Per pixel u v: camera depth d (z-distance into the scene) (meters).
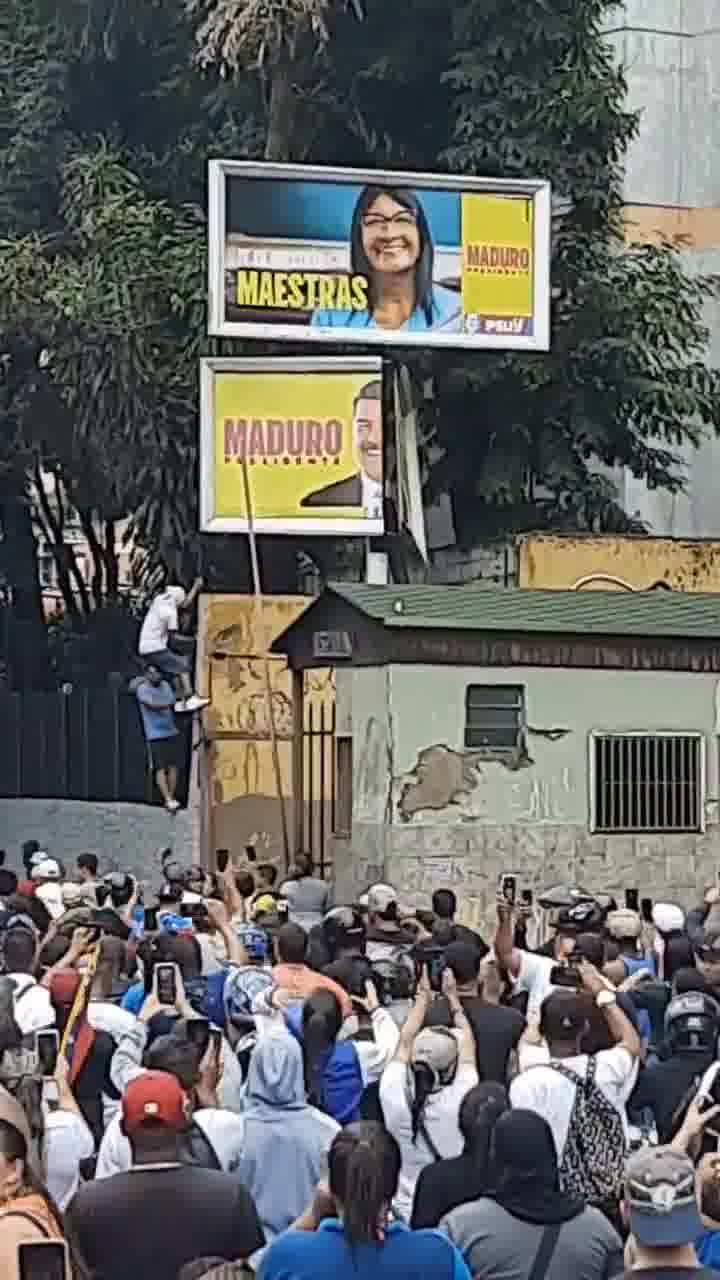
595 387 31.30
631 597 23.52
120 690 29.64
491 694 21.98
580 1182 8.45
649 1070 9.74
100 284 28.92
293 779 24.48
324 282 27.67
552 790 22.12
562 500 31.64
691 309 32.09
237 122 30.92
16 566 38.09
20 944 11.76
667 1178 6.18
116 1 31.39
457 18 30.62
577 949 12.22
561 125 30.61
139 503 30.69
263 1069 8.90
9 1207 6.50
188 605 29.12
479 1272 6.93
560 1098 8.70
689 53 36.06
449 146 31.06
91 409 29.56
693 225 35.94
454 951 10.63
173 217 29.62
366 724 22.22
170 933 12.40
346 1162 6.59
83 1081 10.23
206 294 28.41
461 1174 8.09
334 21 30.59
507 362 30.28
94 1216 7.14
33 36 33.12
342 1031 10.53
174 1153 7.30
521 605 22.58
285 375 27.03
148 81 32.50
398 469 29.02
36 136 32.69
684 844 22.47
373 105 31.25
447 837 21.78
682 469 36.00
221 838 26.75
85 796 30.22
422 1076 9.12
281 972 11.23
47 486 40.06
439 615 21.86
